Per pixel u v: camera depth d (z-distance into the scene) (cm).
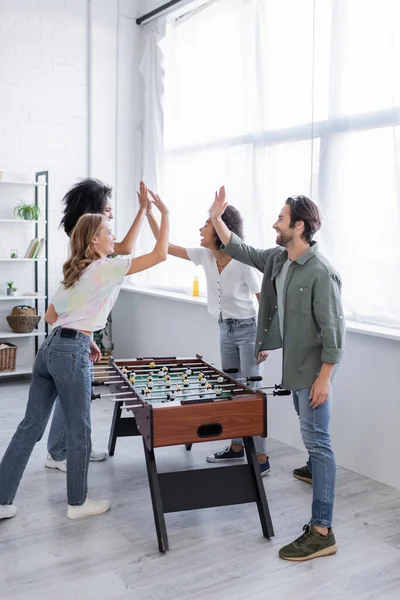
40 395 322
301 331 295
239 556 291
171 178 594
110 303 317
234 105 505
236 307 379
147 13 625
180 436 289
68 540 304
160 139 614
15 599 256
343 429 396
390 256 375
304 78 434
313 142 418
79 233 313
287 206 299
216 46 530
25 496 352
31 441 324
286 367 301
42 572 276
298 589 265
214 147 532
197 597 258
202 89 547
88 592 261
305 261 296
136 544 301
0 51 588
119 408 405
